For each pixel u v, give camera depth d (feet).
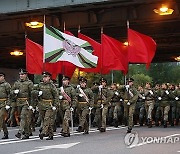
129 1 53.57
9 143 37.76
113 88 58.65
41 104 40.86
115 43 54.70
